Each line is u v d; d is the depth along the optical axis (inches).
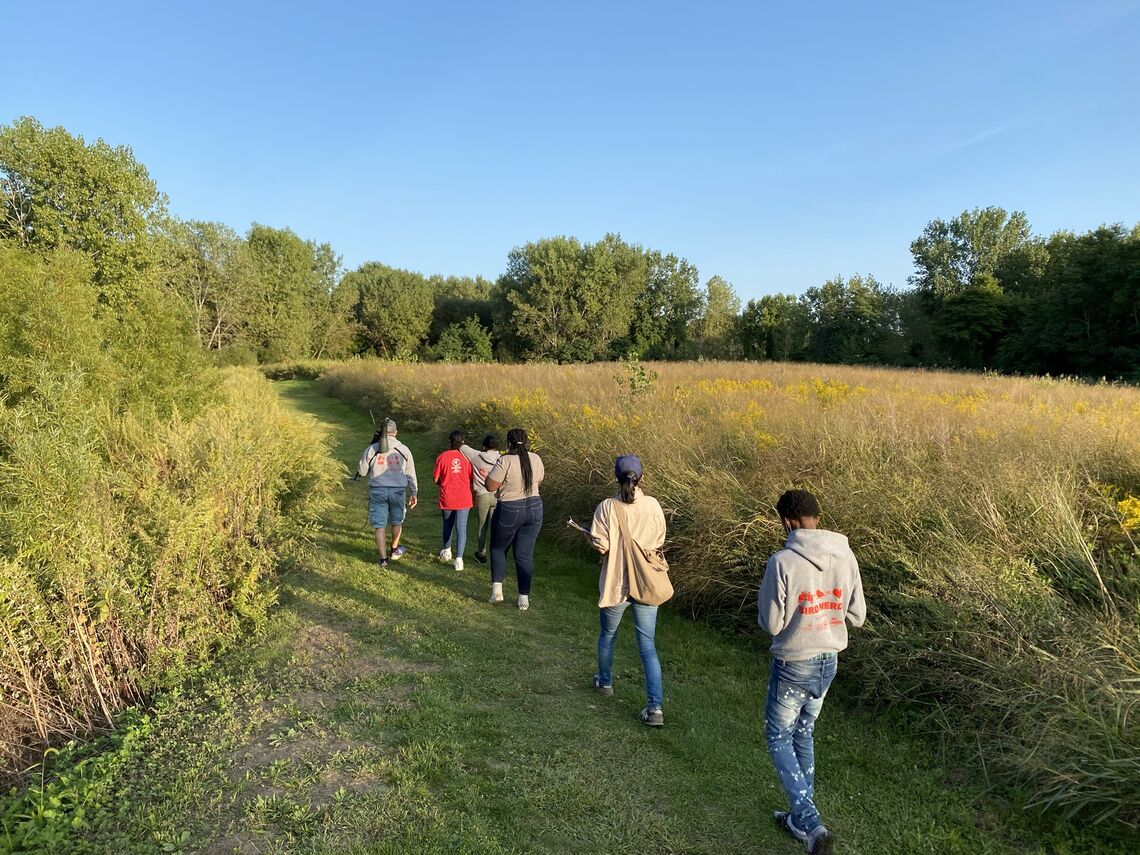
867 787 139.3
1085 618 154.6
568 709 168.2
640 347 2096.5
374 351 2556.6
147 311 378.3
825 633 118.6
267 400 558.3
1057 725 132.0
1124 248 1312.7
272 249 2303.2
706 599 236.8
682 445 306.0
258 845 113.4
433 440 596.1
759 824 126.5
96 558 161.0
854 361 1836.9
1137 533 190.2
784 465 268.5
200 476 215.2
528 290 2087.8
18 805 119.1
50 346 279.9
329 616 226.1
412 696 169.8
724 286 2426.2
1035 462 234.8
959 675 156.5
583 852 116.1
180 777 130.3
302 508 292.0
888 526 208.2
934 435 283.3
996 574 171.8
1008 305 1787.6
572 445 357.1
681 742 153.9
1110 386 690.2
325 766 137.3
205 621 193.6
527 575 238.8
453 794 129.6
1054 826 124.6
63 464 167.6
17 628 146.3
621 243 2190.0
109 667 162.6
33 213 1001.5
